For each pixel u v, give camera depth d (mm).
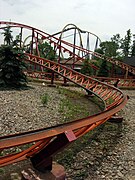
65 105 18734
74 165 8414
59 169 6984
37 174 6586
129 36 156750
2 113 13578
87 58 63375
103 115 9234
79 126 7047
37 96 21062
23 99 18734
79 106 19500
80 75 29328
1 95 19625
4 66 24625
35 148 7312
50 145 6562
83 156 9273
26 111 14859
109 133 12617
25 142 5289
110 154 9750
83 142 10859
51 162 6871
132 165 8906
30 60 33906
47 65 34938
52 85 31859
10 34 50406
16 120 12641
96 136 11922
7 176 7090
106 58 61625
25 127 11719
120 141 11477
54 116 14695
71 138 6316
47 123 12969
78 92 28234
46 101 17859
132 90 38625
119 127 13930
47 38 55531
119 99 17141
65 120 14117
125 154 9906
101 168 8398
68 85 35375
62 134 6340
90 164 8633
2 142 4918
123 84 41938
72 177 7539
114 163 8930
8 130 10945
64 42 57594
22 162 8047
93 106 20422
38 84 32719
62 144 6324
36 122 12844
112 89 23031
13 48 25625
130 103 23828
